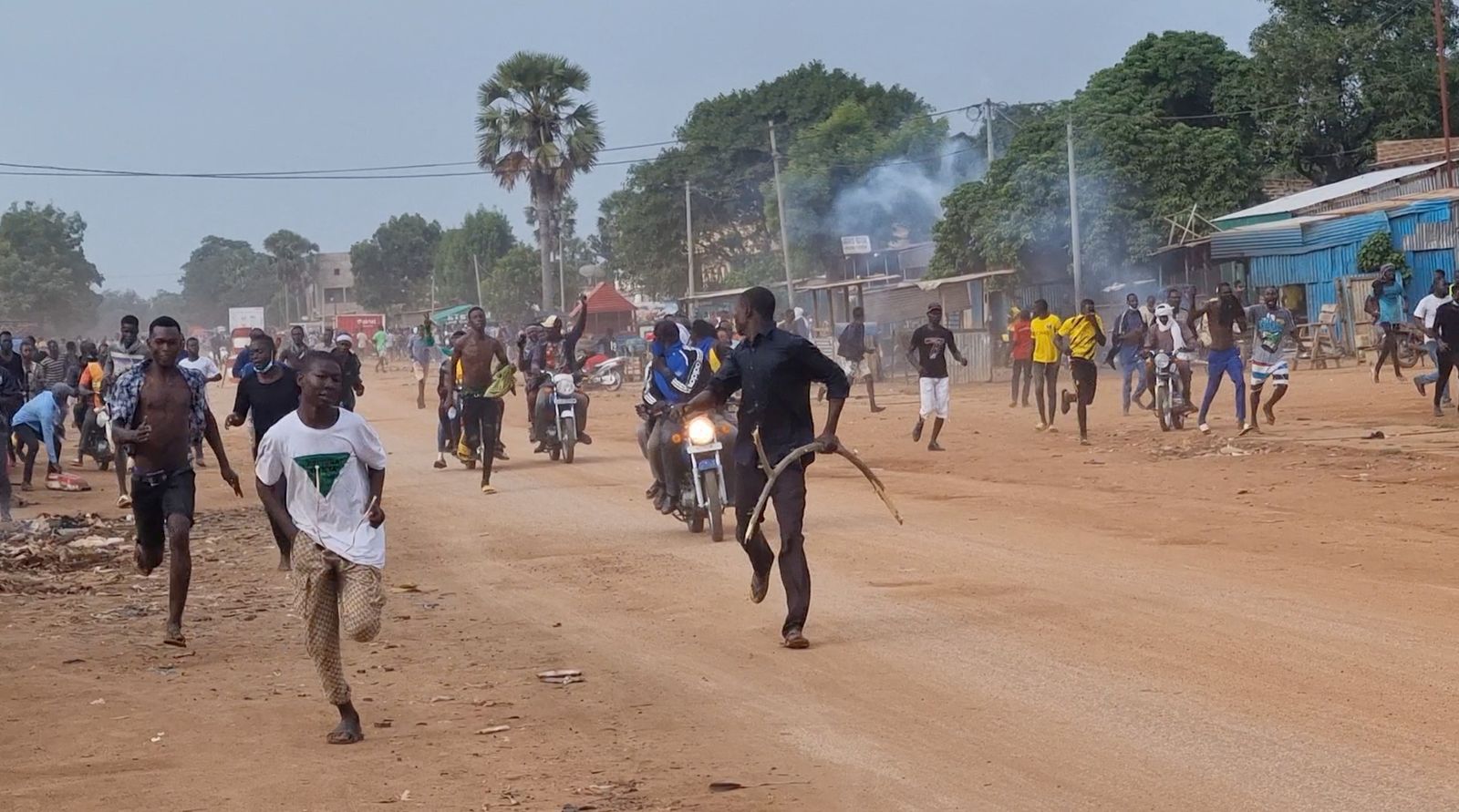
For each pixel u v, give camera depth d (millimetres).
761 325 9305
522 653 9078
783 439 9250
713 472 13305
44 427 20672
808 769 6359
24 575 13031
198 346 20062
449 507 17062
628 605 10516
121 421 9703
